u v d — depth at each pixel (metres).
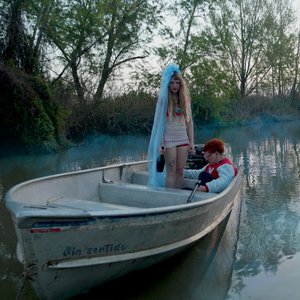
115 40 20.31
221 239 4.61
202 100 24.19
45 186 4.25
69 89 18.61
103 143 18.25
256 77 31.66
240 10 30.70
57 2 17.66
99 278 3.23
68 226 2.84
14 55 15.73
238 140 17.66
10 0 15.52
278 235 4.71
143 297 3.33
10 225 5.41
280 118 31.38
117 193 4.77
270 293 3.34
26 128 14.30
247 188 7.35
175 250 3.76
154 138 4.93
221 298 3.28
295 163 10.35
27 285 3.56
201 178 4.86
